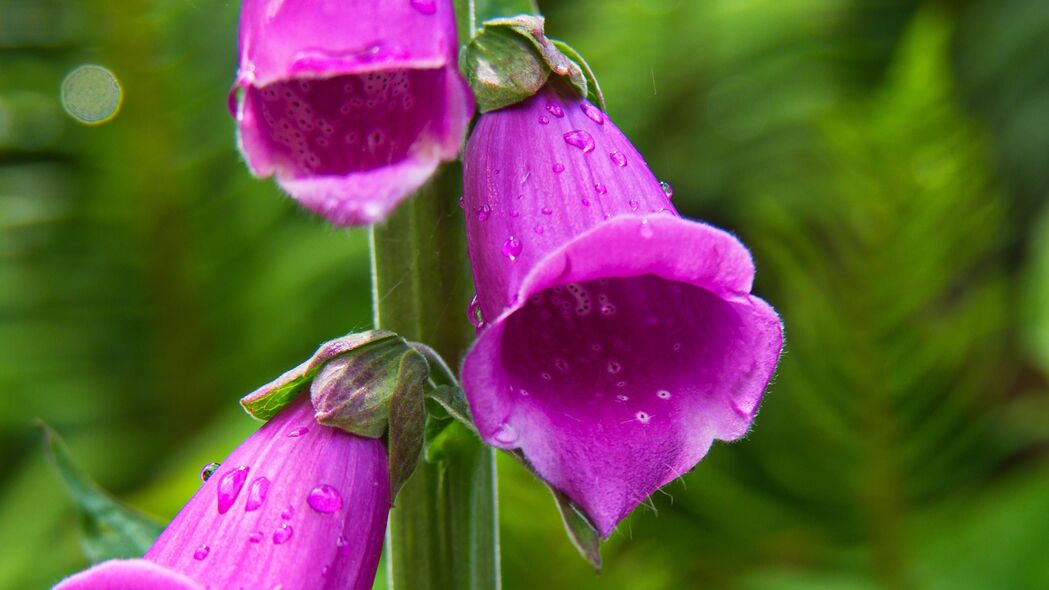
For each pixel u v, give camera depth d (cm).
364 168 33
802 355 54
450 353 35
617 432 33
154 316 68
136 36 69
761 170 79
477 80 35
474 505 36
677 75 80
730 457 56
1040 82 89
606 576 48
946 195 52
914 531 54
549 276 32
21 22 71
